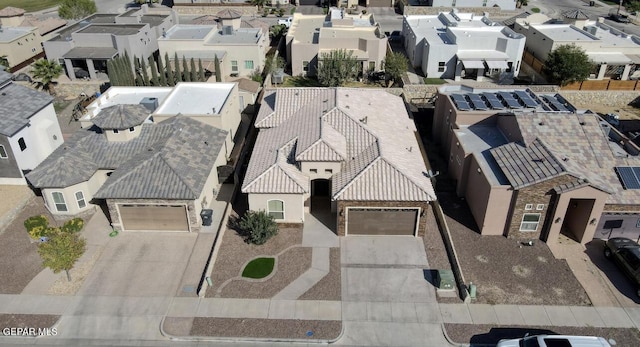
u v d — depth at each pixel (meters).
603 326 28.06
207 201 37.12
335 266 32.12
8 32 64.00
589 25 67.19
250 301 29.55
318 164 35.28
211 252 33.34
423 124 50.78
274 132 40.72
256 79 59.22
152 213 34.53
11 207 37.75
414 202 33.19
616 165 35.09
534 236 34.41
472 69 61.12
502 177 34.50
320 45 62.25
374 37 62.75
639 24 85.19
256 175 34.75
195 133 40.00
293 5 95.75
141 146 38.38
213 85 48.47
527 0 97.88
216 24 67.75
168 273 31.59
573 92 56.34
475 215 36.19
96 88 58.09
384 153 35.62
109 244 33.97
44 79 55.53
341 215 33.78
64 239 29.77
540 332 27.66
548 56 58.50
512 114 38.47
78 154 37.25
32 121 41.03
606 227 34.09
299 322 28.25
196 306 29.22
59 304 29.36
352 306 29.25
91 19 71.00
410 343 27.11
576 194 31.92
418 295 30.00
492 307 29.20
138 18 67.31
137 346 27.03
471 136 40.38
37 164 41.88
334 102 40.97
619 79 59.84
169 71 55.59
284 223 35.56
